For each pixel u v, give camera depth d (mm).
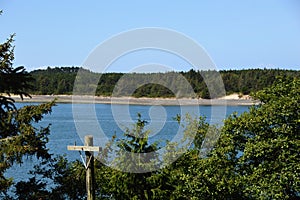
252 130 16984
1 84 12789
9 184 14977
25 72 13320
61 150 29266
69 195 16312
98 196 15641
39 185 16234
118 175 14398
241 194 15695
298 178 15250
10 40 14234
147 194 14359
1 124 13406
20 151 14781
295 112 16734
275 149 16375
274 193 15320
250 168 16641
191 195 15062
